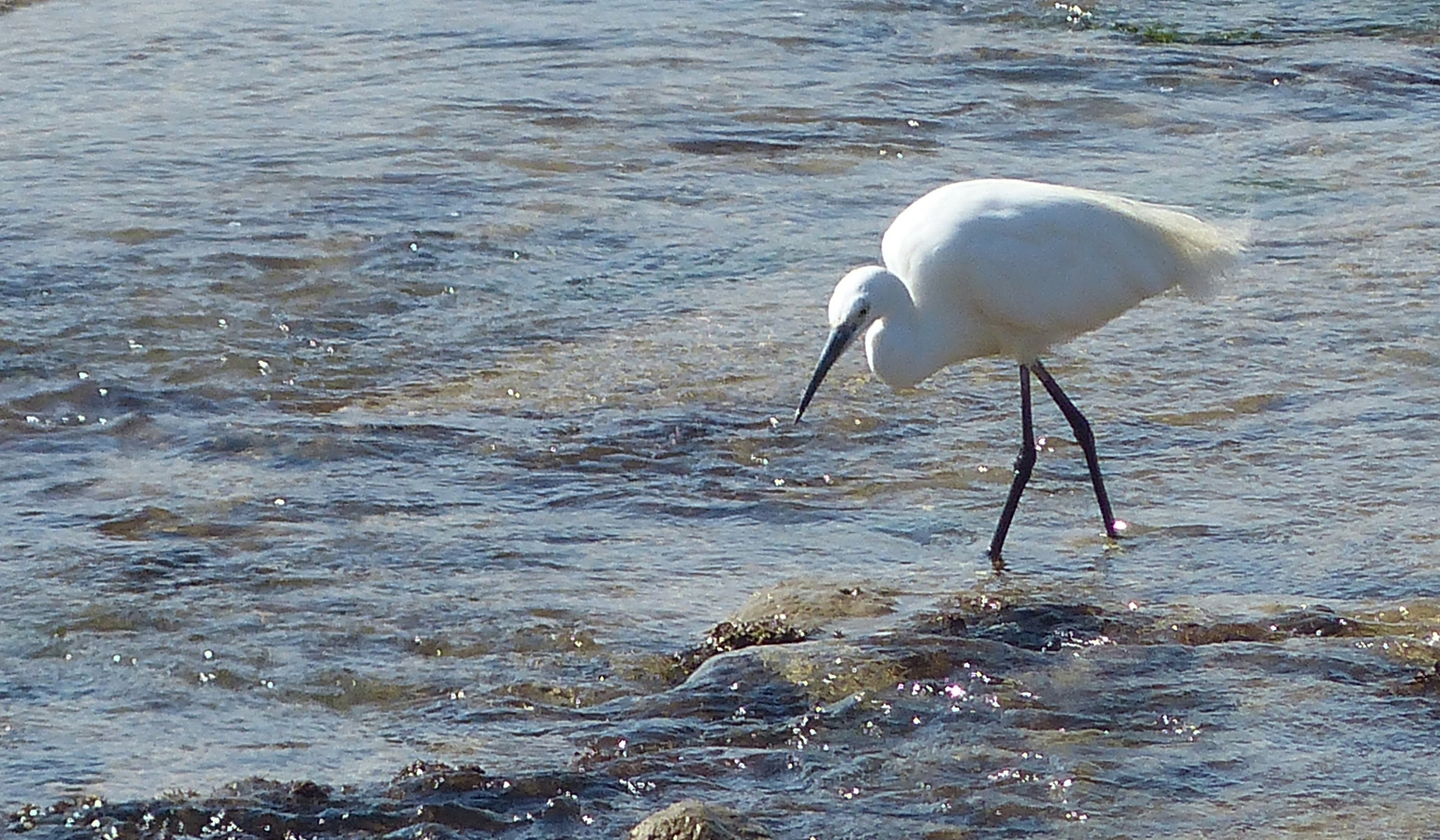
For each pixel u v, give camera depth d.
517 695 9.44
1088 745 8.73
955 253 11.47
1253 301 15.88
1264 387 14.06
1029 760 8.59
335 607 10.45
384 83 22.00
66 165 18.86
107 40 23.36
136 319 15.34
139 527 11.58
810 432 13.38
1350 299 15.87
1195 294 12.20
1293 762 8.56
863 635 9.97
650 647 10.02
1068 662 9.62
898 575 11.11
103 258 16.50
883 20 25.42
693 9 25.69
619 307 15.98
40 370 14.27
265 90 21.59
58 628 10.10
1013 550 11.49
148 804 8.06
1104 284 11.65
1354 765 8.54
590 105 21.39
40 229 17.08
